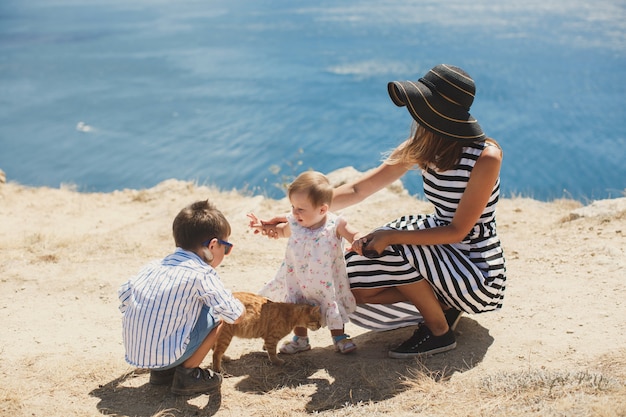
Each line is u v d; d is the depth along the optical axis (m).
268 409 3.76
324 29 129.62
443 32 114.38
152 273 3.82
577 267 5.82
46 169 57.81
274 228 4.50
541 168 48.78
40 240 7.61
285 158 55.53
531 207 8.71
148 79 94.75
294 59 101.44
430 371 4.07
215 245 3.90
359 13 154.00
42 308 5.46
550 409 3.39
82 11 193.75
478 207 4.01
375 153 55.22
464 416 3.49
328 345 4.66
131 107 79.19
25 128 71.88
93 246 7.19
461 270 4.12
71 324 5.14
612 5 140.75
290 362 4.35
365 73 87.12
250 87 85.06
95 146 64.44
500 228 7.53
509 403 3.57
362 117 66.88
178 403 3.82
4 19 174.25
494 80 77.31
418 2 172.00
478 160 4.00
